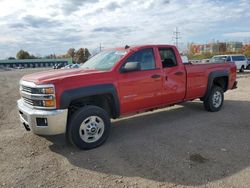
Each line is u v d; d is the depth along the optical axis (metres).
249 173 3.55
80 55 109.19
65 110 4.25
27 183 3.47
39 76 4.59
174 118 6.57
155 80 5.48
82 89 4.41
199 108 7.64
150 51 5.53
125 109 5.11
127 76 5.03
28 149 4.69
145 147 4.60
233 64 7.71
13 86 20.11
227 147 4.48
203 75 6.64
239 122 6.04
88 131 4.56
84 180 3.52
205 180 3.39
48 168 3.90
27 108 4.49
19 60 109.38
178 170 3.68
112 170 3.78
